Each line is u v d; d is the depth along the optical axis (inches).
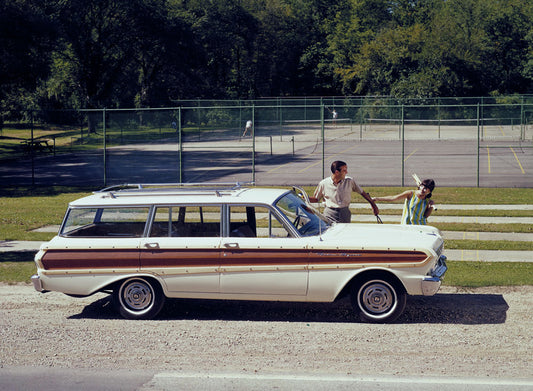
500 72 3048.7
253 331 287.4
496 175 1040.2
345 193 375.2
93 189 938.7
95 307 336.5
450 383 221.9
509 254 467.5
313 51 3378.4
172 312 325.7
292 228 305.6
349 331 285.7
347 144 1820.9
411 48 2731.3
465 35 2792.8
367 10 3506.4
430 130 2276.1
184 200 314.8
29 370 241.3
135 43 2333.9
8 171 1236.5
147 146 1793.8
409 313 314.0
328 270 298.8
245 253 303.9
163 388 221.3
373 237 306.5
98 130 2167.8
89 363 247.6
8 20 1476.4
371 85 2817.4
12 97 2074.3
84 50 2174.0
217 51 2913.4
